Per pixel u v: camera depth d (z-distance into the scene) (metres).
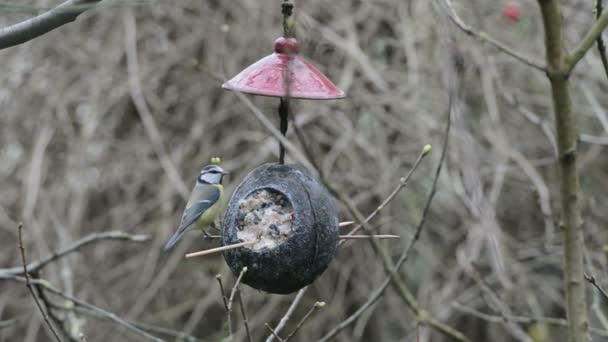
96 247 13.71
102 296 13.52
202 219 7.80
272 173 6.38
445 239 13.59
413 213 13.21
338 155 13.64
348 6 14.12
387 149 13.34
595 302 9.10
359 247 13.62
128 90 14.07
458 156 11.62
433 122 12.87
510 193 14.12
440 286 13.70
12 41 6.01
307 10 14.14
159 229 13.76
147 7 14.27
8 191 13.94
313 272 6.22
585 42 3.83
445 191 12.97
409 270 13.43
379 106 13.41
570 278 3.92
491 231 11.19
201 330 14.07
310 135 13.59
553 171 13.93
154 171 14.01
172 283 13.98
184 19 14.22
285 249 6.07
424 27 13.60
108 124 14.15
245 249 6.11
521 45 13.69
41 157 13.65
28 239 13.60
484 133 13.12
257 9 14.05
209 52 14.05
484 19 13.38
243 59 13.98
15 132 14.19
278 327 6.99
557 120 3.88
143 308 13.65
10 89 14.27
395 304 13.41
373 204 13.56
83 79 14.27
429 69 13.43
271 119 13.48
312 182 6.36
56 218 13.14
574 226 3.90
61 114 14.02
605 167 14.15
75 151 13.85
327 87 6.28
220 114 13.84
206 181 7.95
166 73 14.27
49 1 13.86
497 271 11.16
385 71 13.86
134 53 13.91
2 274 8.68
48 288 8.34
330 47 13.60
